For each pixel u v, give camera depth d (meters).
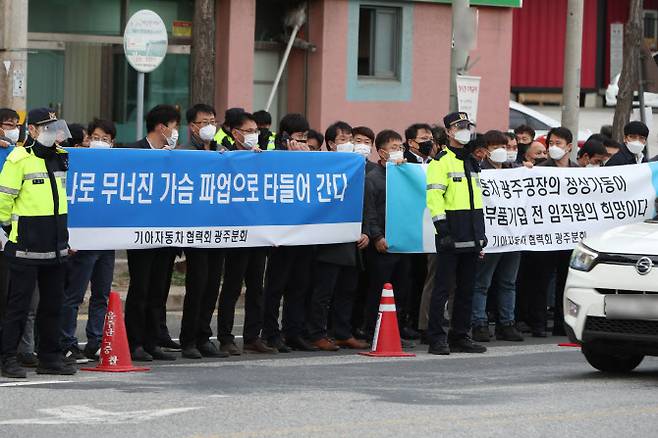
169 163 15.04
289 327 16.12
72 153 14.62
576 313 13.91
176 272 21.11
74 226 14.59
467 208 15.80
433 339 15.89
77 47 25.75
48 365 13.52
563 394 12.65
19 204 13.15
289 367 14.39
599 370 14.48
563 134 18.42
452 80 21.16
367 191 16.34
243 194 15.50
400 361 15.11
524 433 10.66
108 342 13.91
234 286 15.50
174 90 26.73
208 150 15.66
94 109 26.03
